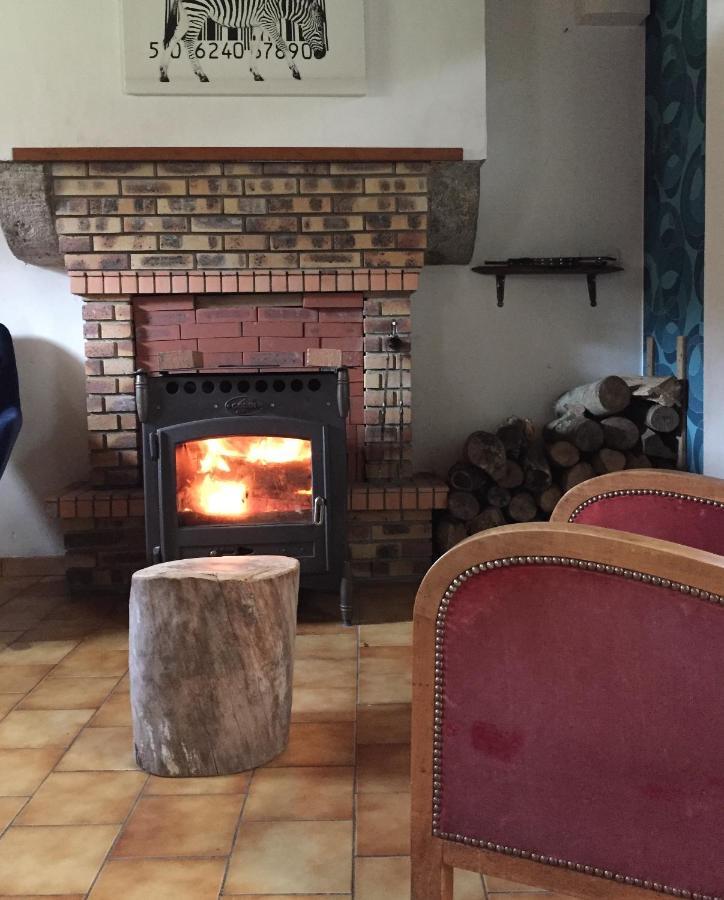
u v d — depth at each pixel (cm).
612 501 174
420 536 352
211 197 330
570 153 374
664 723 107
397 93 324
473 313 377
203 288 338
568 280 379
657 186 361
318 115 324
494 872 120
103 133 320
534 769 115
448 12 322
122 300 343
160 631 188
